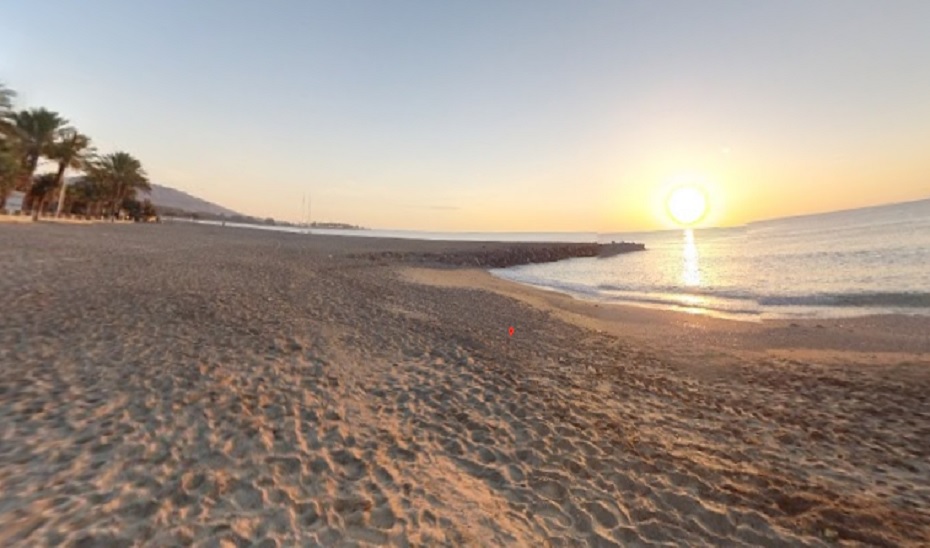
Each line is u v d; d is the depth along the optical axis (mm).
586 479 4660
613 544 3686
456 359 8625
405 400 6406
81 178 52750
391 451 4867
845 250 37062
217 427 4848
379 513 3727
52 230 30125
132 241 28500
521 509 4062
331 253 35625
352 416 5637
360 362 7859
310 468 4305
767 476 4938
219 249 28859
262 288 13797
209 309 10055
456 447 5168
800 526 4023
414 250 44094
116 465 3928
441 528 3619
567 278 32281
